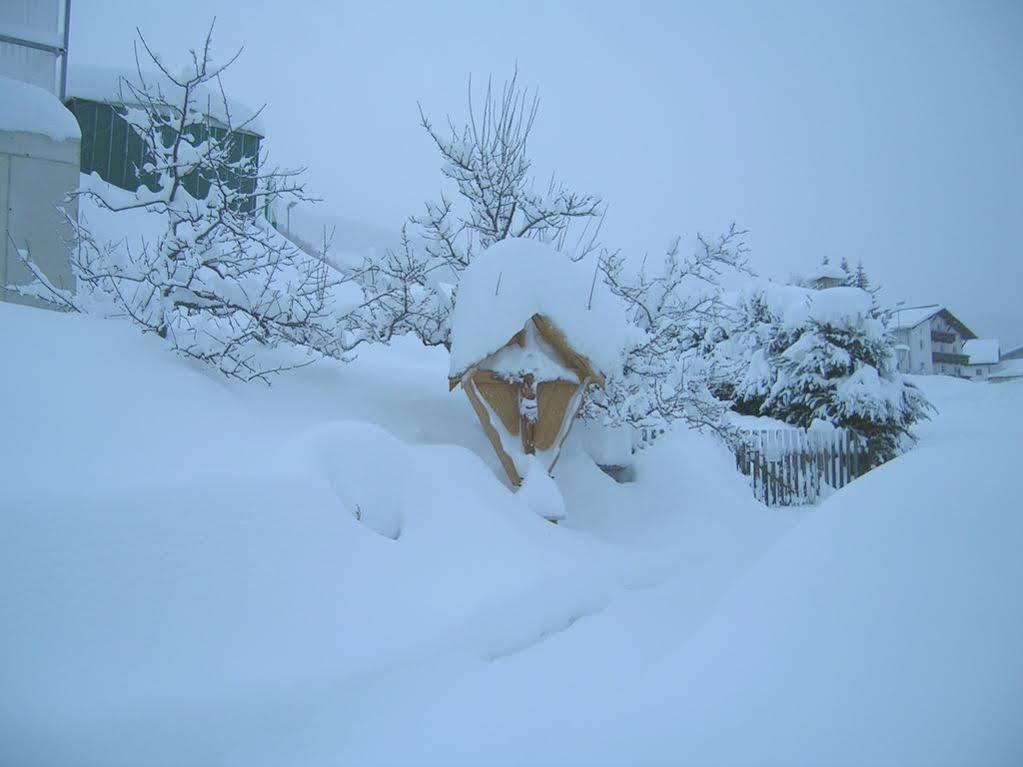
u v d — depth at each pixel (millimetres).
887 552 2928
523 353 7559
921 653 2512
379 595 4059
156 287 7059
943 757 2199
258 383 7289
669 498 9195
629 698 2951
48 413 4797
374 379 8977
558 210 9125
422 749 2984
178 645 3268
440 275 9539
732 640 2879
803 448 14375
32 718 2773
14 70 10758
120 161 15141
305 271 7738
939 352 61531
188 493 3898
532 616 4621
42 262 8867
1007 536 2824
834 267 24391
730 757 2369
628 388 8883
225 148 7590
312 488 4441
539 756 2736
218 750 2945
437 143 9141
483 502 5688
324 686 3359
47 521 3414
